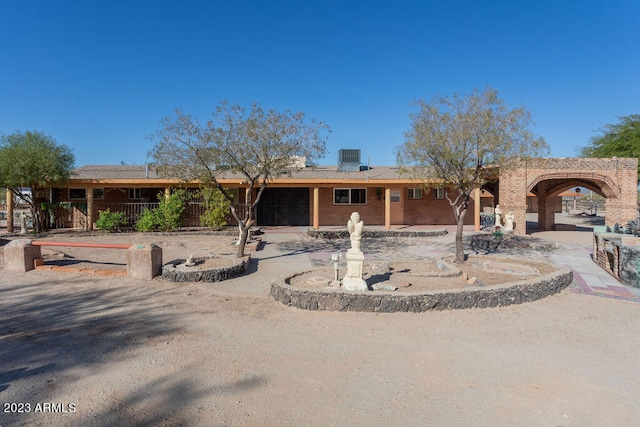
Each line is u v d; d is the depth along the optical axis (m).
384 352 4.81
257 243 14.32
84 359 4.51
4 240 14.39
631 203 18.14
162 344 5.00
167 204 17.97
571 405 3.58
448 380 4.07
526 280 7.45
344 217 21.80
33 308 6.56
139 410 3.43
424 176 11.04
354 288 6.90
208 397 3.67
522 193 17.89
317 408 3.50
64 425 3.18
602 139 28.52
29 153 16.05
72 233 17.30
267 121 10.59
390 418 3.36
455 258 10.66
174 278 8.55
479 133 9.54
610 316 6.36
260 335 5.38
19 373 4.14
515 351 4.88
